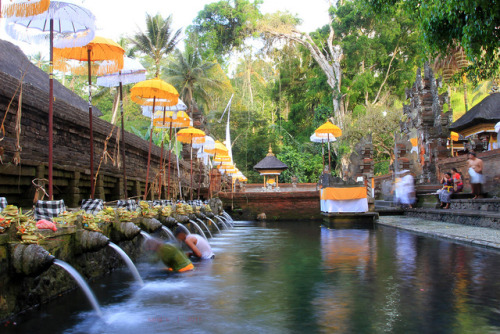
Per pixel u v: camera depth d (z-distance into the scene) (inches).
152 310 177.9
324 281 235.6
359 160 893.8
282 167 1536.7
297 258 324.2
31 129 300.7
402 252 346.6
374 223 625.3
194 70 1640.0
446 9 402.6
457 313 169.6
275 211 832.9
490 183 658.8
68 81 1454.2
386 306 181.5
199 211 526.3
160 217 358.0
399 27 1887.3
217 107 2169.0
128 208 313.4
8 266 154.6
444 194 697.6
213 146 732.0
